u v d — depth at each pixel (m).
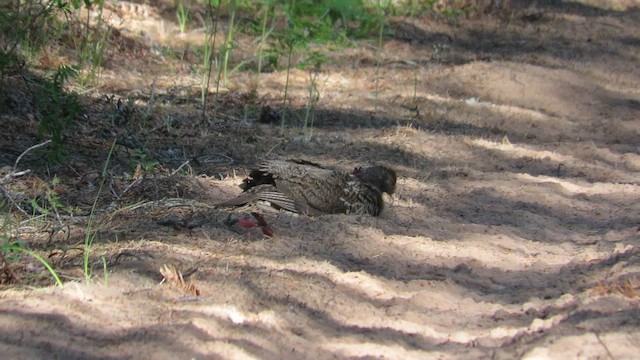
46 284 9.12
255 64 20.53
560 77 20.83
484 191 13.73
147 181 12.61
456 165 15.30
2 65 14.15
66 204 11.83
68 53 18.14
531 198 13.59
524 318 9.18
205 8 22.84
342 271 10.04
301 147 15.52
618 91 21.16
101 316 8.37
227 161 14.40
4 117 14.40
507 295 9.85
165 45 20.47
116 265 9.56
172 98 17.25
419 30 24.55
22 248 9.24
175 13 22.23
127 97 16.75
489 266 10.73
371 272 10.20
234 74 19.67
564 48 24.05
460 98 19.56
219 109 17.25
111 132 14.77
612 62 23.17
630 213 13.07
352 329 8.79
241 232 10.91
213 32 19.05
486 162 15.62
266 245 10.54
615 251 11.04
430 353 8.39
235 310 8.66
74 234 10.62
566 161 15.88
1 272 9.09
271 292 9.22
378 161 15.05
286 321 8.70
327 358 8.14
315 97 17.91
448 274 10.32
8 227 10.58
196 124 15.97
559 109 19.58
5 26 16.41
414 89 19.47
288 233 11.00
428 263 10.61
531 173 15.21
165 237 10.58
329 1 23.55
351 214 11.91
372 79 20.33
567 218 12.95
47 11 16.27
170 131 15.41
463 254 10.99
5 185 11.95
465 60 22.44
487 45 24.05
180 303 8.79
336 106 18.23
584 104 19.95
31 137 13.95
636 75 22.47
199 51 20.39
